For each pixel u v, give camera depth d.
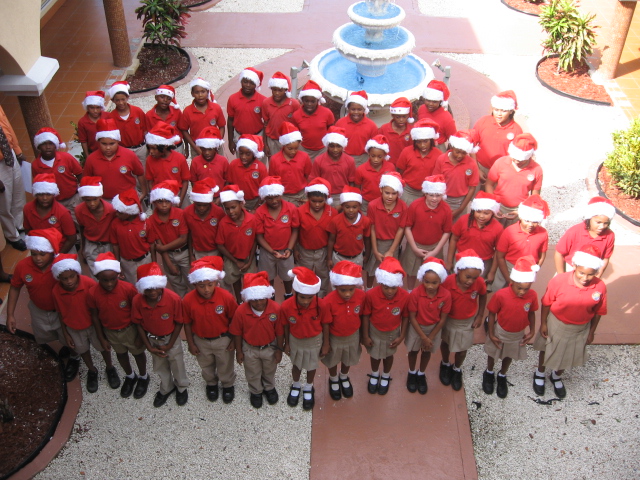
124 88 8.64
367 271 7.80
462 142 7.42
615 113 11.49
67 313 6.23
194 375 6.98
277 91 8.68
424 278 5.94
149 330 6.07
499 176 7.68
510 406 6.59
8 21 8.40
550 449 6.15
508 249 6.93
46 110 9.49
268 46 13.70
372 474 5.93
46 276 6.32
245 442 6.25
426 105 8.70
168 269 7.19
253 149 7.66
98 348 6.55
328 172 7.96
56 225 7.14
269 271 7.42
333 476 5.92
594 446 6.17
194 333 6.20
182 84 12.37
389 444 6.21
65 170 7.93
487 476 5.93
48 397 6.62
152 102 11.80
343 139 7.70
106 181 7.98
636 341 7.23
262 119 9.22
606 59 12.22
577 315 6.13
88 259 7.38
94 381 6.76
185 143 9.35
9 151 8.09
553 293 6.22
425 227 7.19
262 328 6.00
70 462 6.05
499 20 14.86
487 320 7.09
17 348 7.11
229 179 8.01
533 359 7.13
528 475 5.93
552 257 8.33
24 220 7.19
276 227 7.07
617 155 9.49
